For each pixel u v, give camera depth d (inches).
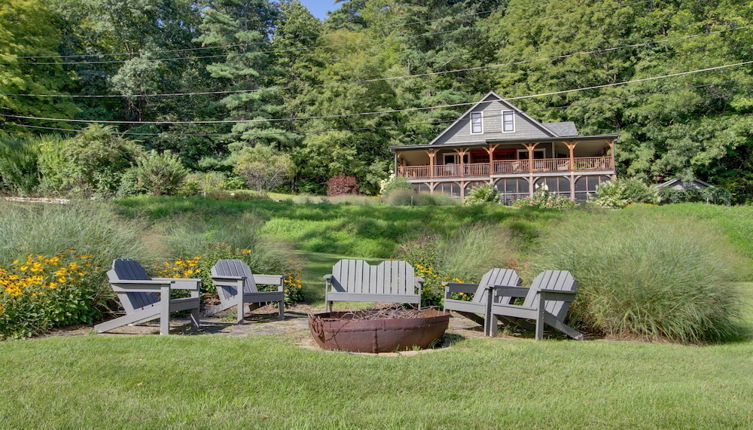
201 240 386.6
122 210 546.6
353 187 1428.4
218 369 183.6
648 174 1494.8
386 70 1823.3
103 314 287.0
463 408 157.9
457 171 1362.0
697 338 276.4
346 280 303.7
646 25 1549.0
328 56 1761.8
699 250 302.8
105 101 1646.2
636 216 426.3
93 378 172.9
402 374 185.9
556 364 206.2
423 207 867.4
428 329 224.7
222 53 1815.9
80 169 952.3
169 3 1744.6
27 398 154.3
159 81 1616.6
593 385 182.7
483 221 749.9
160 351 204.2
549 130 1347.2
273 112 1688.0
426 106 1697.8
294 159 1642.5
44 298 249.1
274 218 831.7
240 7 1900.8
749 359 232.8
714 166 1485.0
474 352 220.1
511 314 261.6
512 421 145.9
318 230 792.9
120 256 312.2
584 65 1581.0
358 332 216.7
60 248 286.0
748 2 1344.7
